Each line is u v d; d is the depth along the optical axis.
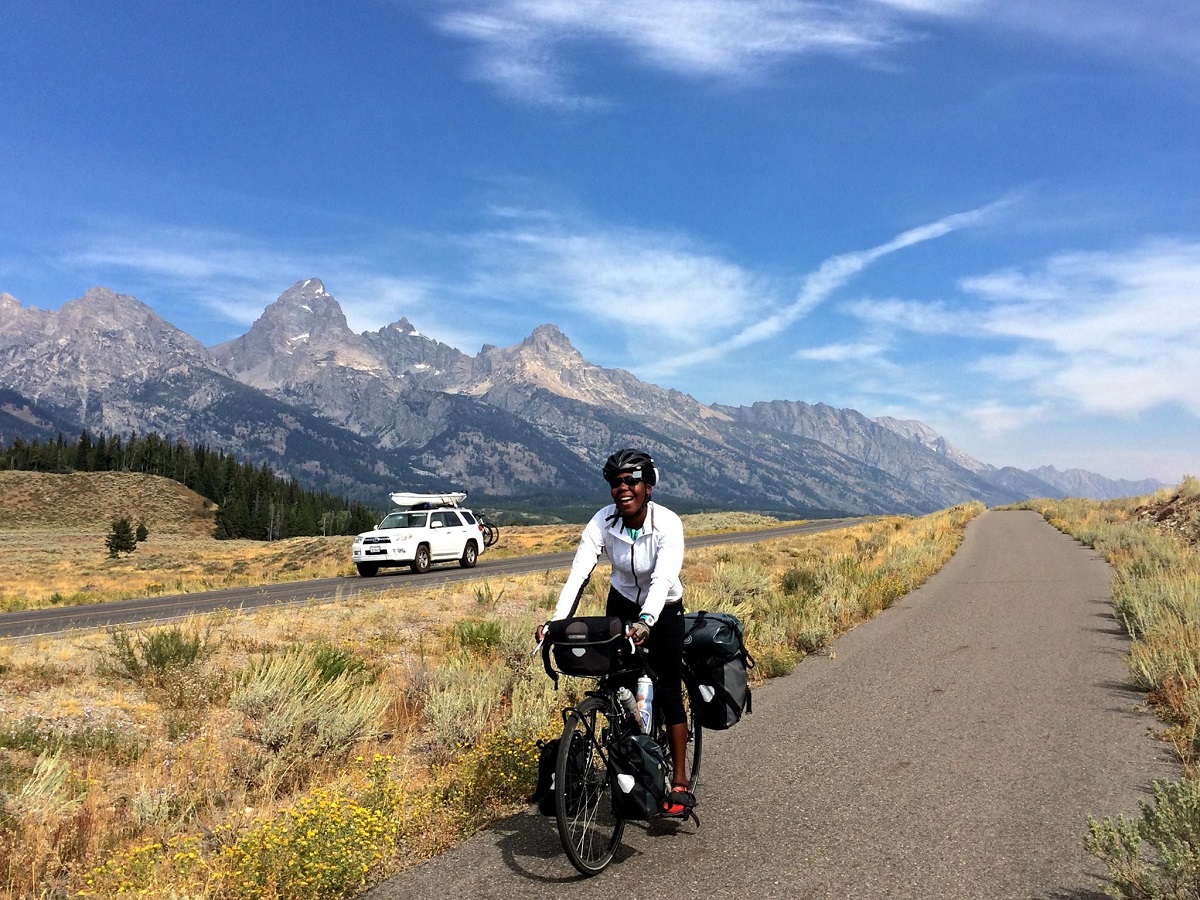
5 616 18.94
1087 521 34.81
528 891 3.86
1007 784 5.27
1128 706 7.29
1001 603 14.55
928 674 8.96
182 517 168.88
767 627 11.22
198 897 3.86
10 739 6.13
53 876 4.26
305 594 19.77
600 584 16.09
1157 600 11.45
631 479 4.46
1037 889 3.72
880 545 30.81
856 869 4.01
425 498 28.78
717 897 3.73
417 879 4.08
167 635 8.86
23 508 157.75
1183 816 3.52
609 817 4.84
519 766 5.34
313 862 3.94
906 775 5.52
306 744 6.45
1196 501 27.69
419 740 7.15
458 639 10.92
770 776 5.61
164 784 5.77
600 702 4.34
